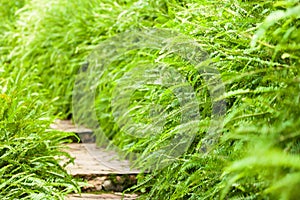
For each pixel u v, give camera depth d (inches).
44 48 229.1
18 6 295.4
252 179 69.1
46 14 236.8
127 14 171.5
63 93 209.2
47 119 130.6
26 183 99.1
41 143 116.3
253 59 81.8
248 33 90.7
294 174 54.4
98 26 191.0
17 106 126.9
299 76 70.6
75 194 117.0
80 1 221.5
